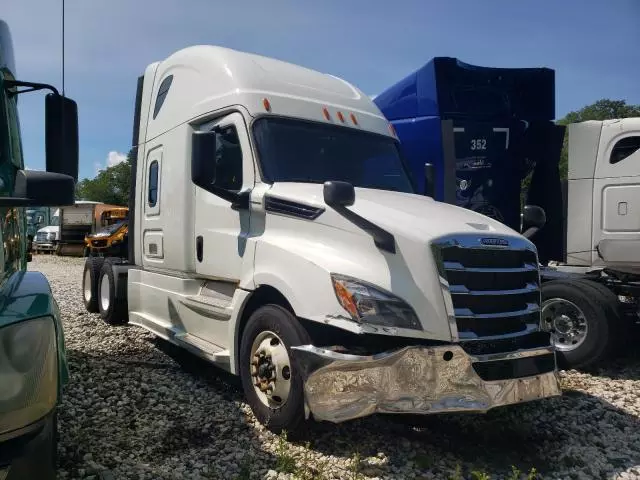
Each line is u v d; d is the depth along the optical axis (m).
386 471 3.76
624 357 6.86
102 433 4.22
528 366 4.05
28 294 2.77
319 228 4.22
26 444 2.38
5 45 3.38
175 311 6.05
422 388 3.68
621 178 6.97
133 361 6.23
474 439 4.38
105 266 8.72
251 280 4.57
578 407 5.14
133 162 7.46
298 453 3.95
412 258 3.82
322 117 5.42
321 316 3.81
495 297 4.07
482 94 7.80
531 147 8.05
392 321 3.69
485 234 4.11
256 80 5.33
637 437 4.52
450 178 6.30
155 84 6.95
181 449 4.00
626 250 6.59
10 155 3.18
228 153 5.24
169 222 6.13
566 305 6.46
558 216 7.88
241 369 4.61
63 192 2.65
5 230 3.03
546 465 4.00
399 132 7.80
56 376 2.51
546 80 7.87
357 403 3.62
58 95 3.37
